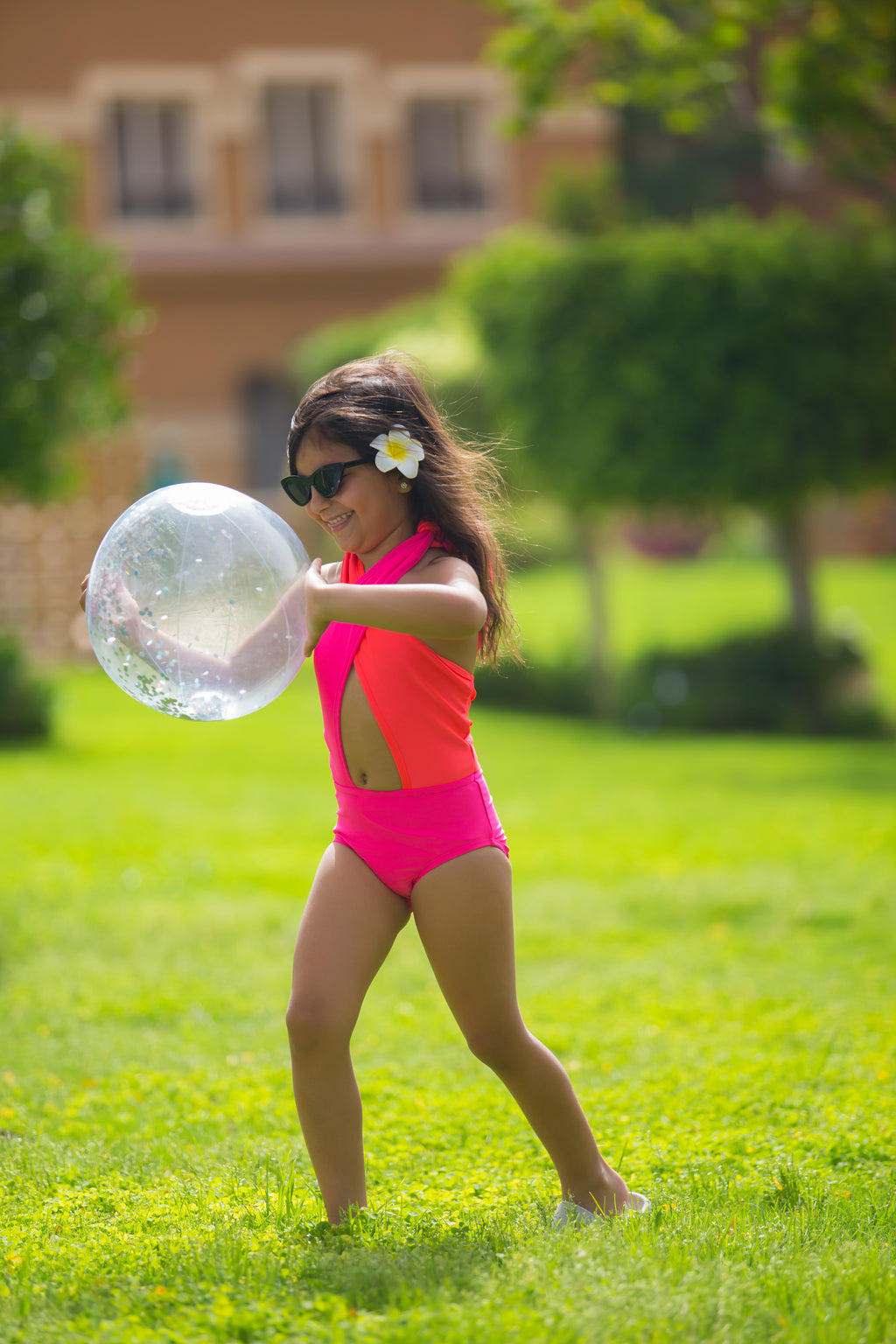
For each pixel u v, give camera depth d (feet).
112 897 43.39
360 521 17.97
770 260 83.92
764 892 43.65
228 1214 19.08
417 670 17.42
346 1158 18.07
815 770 70.54
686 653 92.63
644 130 176.86
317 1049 17.43
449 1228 18.25
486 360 88.69
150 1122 24.70
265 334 150.71
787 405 84.33
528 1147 22.90
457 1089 26.25
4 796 57.88
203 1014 32.37
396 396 18.11
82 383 69.10
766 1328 14.56
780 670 90.79
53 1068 28.14
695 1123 23.66
